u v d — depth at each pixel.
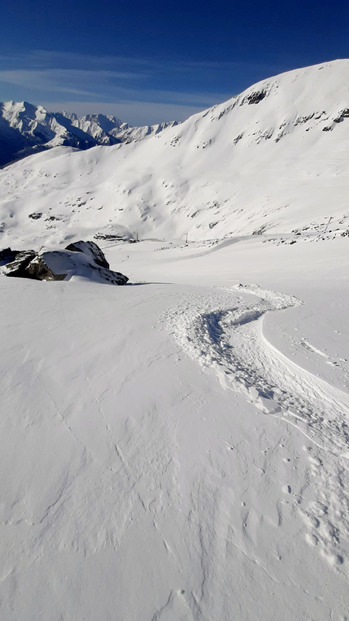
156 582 2.83
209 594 2.75
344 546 3.11
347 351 7.43
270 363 7.14
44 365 6.58
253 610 2.64
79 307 11.06
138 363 6.66
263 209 134.50
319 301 12.47
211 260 47.34
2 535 3.20
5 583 2.81
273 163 191.12
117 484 3.77
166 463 4.07
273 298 13.18
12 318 9.62
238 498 3.60
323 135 195.12
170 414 5.02
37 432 4.61
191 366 6.56
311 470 3.99
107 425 4.76
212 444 4.40
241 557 3.02
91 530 3.25
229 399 5.47
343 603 2.70
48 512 3.44
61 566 2.94
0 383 5.87
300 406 5.49
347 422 5.12
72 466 4.02
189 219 180.12
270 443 4.45
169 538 3.18
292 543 3.14
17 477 3.86
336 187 127.56
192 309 10.61
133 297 12.81
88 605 2.67
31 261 19.86
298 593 2.75
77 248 22.16
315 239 43.16
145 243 107.12
